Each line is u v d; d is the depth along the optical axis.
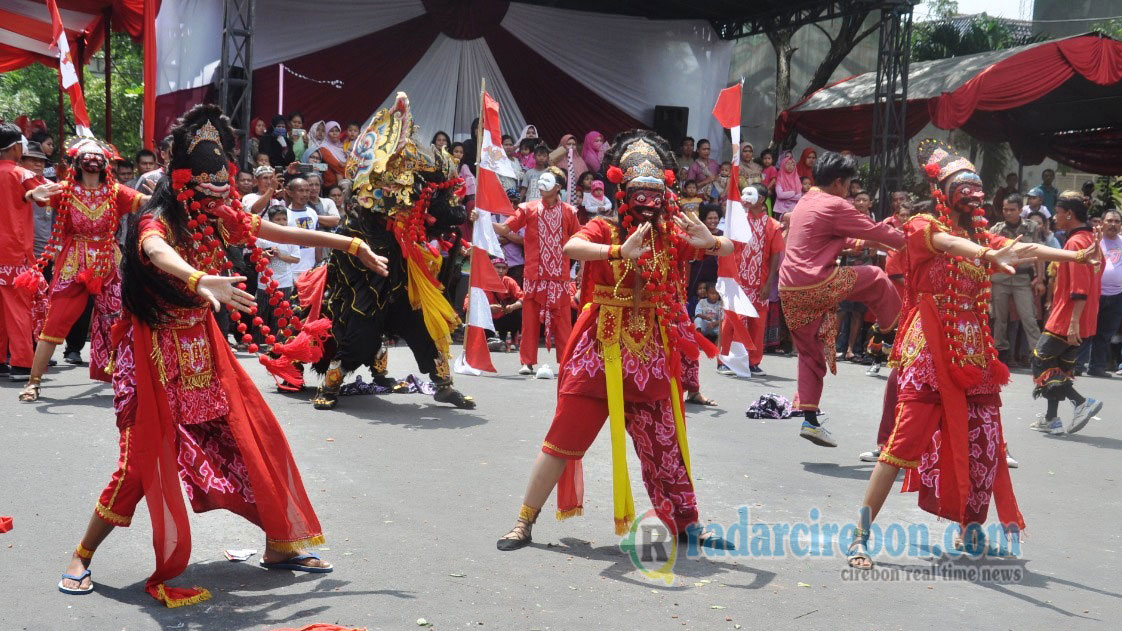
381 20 15.17
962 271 4.69
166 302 3.84
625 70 17.11
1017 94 14.20
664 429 4.73
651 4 16.97
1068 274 7.93
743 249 10.55
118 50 25.08
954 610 4.10
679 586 4.24
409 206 7.58
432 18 15.47
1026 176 23.73
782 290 6.77
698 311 11.82
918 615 4.02
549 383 9.37
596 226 4.60
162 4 13.42
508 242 12.21
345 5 14.86
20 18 15.88
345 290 7.57
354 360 7.61
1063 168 22.30
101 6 15.66
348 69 15.14
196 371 3.93
